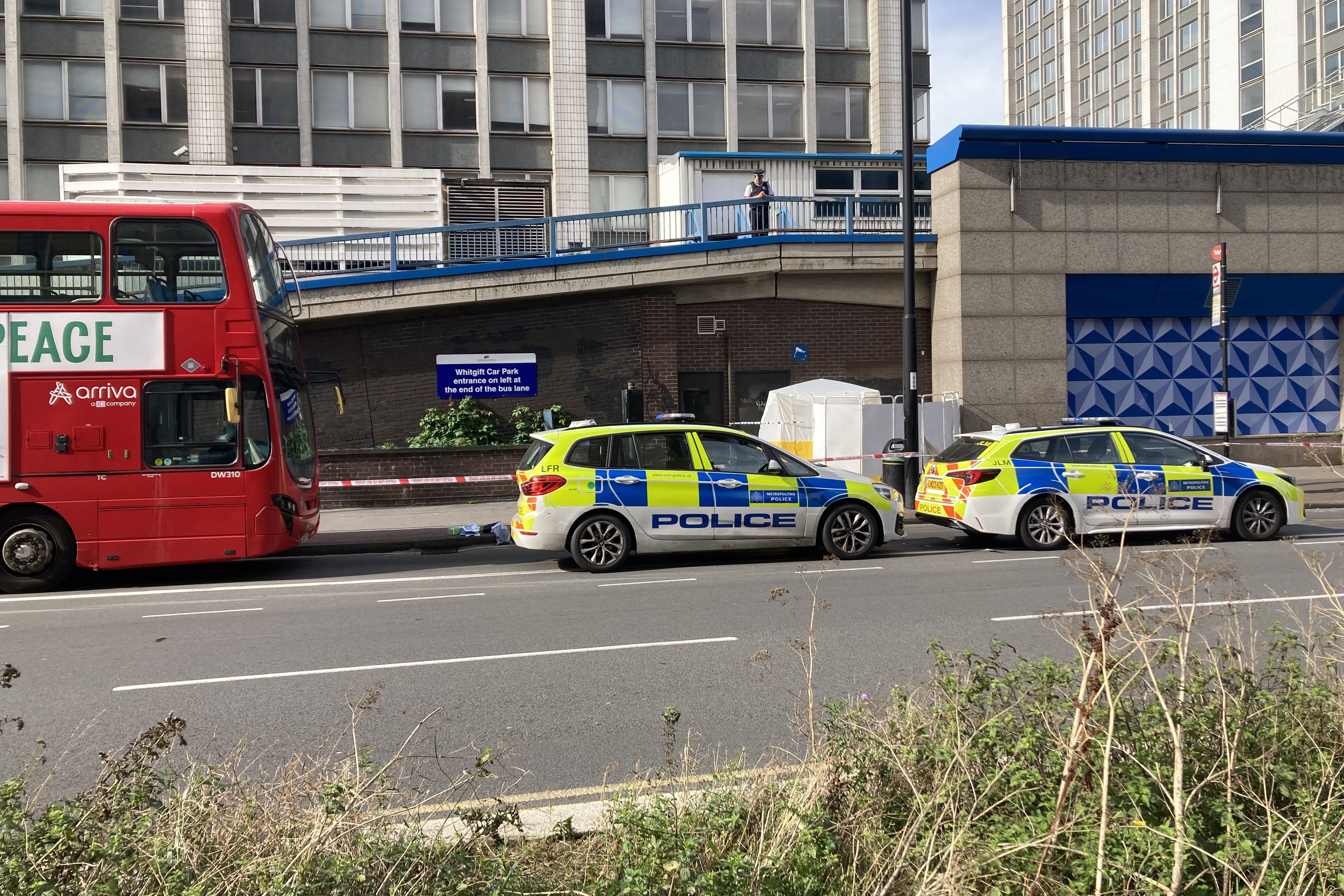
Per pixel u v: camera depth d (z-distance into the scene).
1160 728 3.93
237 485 12.00
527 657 7.64
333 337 20.86
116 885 3.05
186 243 12.02
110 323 11.80
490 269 20.42
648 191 34.03
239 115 31.94
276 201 25.36
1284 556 11.62
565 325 21.02
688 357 21.28
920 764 3.88
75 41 31.00
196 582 12.37
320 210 25.62
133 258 11.90
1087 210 20.47
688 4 34.38
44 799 4.84
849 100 35.31
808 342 21.61
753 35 34.75
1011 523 12.98
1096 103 81.56
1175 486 13.03
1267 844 3.30
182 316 11.95
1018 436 13.16
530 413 20.75
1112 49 79.12
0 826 3.35
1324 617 6.59
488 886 3.25
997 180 20.25
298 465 12.83
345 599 10.70
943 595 9.82
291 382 12.99
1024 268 20.36
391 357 20.88
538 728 5.85
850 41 35.38
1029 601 9.39
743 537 12.28
